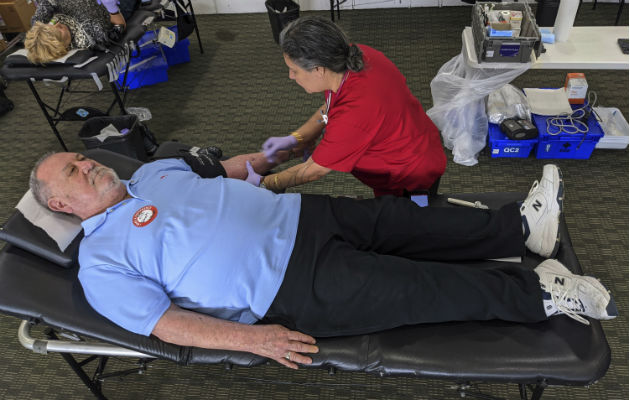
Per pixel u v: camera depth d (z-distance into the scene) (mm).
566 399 1743
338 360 1346
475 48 2420
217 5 4578
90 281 1380
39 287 1471
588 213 2389
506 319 1359
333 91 1410
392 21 4184
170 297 1452
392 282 1382
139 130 2824
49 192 1520
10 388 1955
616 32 2496
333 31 1272
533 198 1571
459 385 1493
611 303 1293
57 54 2660
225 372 1932
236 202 1513
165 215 1463
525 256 1589
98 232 1485
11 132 3373
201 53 4055
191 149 2041
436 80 2711
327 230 1499
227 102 3449
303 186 2666
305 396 1837
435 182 1818
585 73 3332
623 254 2193
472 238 1537
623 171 2578
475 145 2709
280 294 1416
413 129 1540
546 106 2699
